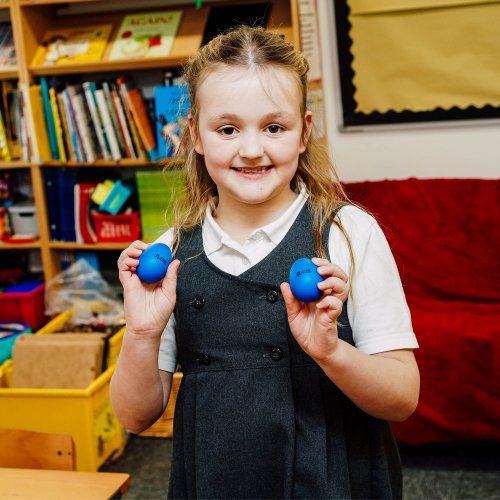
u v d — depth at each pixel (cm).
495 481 246
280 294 110
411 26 316
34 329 329
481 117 318
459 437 250
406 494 241
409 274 295
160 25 323
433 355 250
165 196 318
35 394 255
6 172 361
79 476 125
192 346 113
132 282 109
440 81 319
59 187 332
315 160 119
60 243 335
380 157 334
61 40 329
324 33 327
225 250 115
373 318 109
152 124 330
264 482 107
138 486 256
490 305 279
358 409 111
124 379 111
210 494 108
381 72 324
